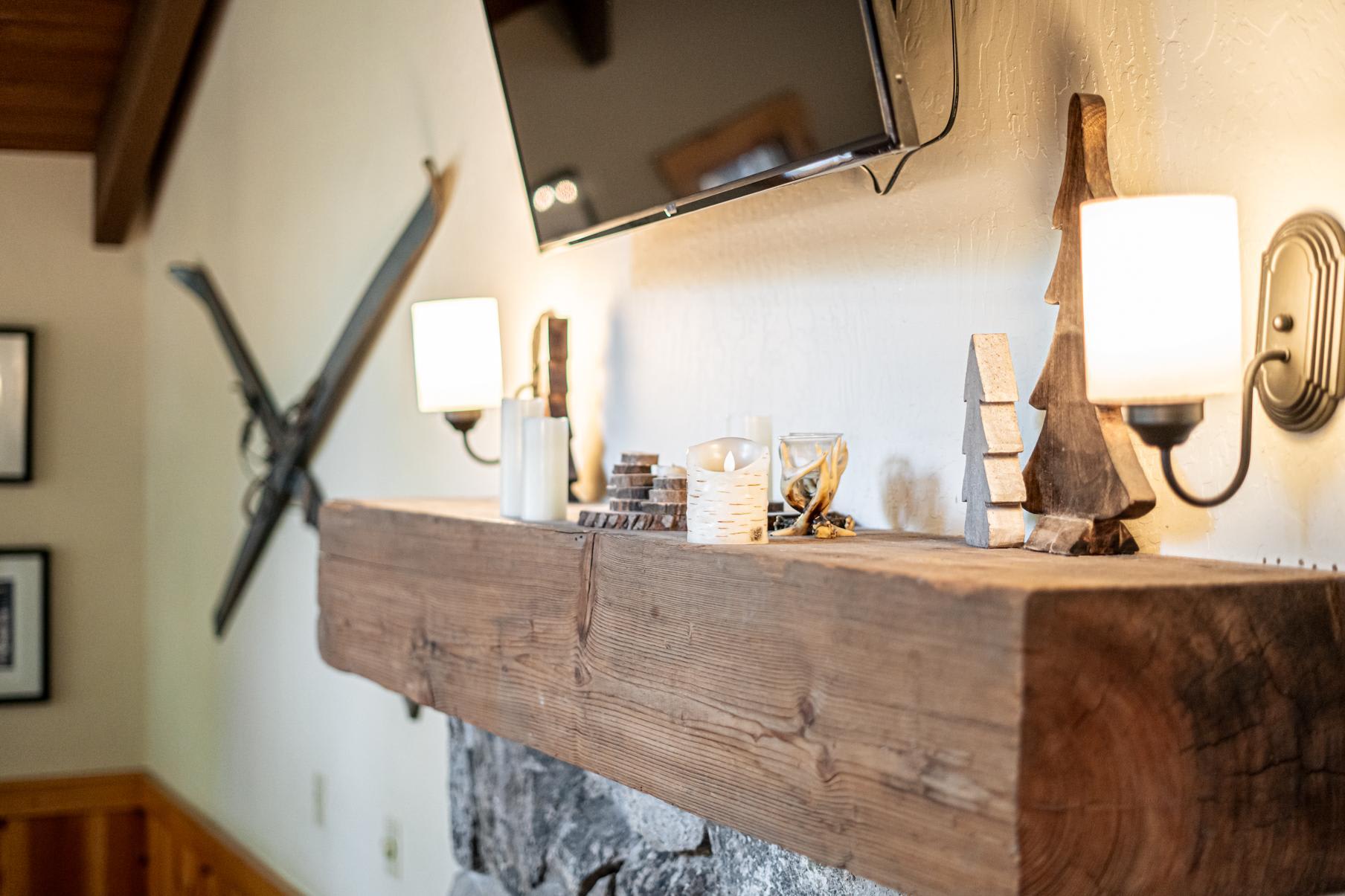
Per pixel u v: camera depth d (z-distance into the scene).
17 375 4.06
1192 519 0.99
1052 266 1.11
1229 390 0.86
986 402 1.04
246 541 3.28
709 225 1.58
